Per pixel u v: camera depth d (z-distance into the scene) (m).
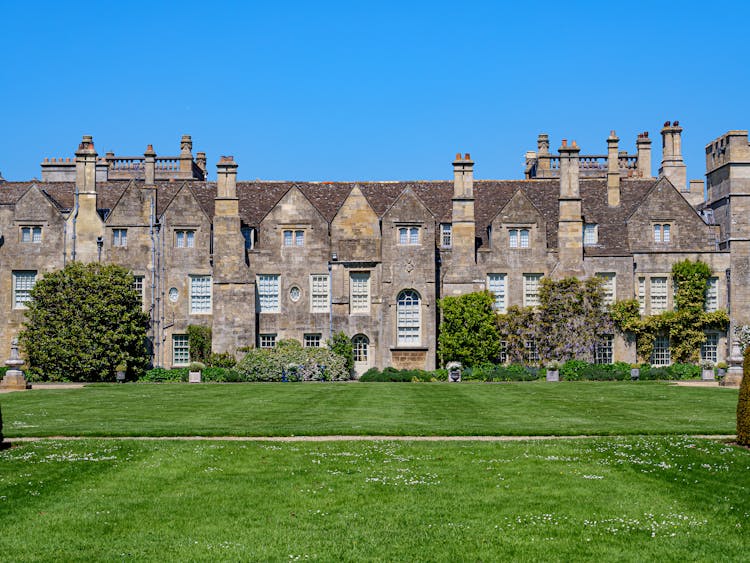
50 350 51.09
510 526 16.66
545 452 22.00
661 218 55.81
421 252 54.06
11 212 56.12
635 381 47.91
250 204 58.25
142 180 73.19
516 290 54.94
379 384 46.44
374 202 58.22
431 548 15.62
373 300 54.50
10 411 31.56
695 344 54.53
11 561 15.04
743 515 17.17
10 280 55.84
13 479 19.53
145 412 31.25
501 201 58.84
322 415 30.03
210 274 55.31
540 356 53.91
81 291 52.09
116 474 20.03
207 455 21.75
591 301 53.91
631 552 15.40
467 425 26.92
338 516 17.28
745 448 22.38
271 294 55.22
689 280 54.62
